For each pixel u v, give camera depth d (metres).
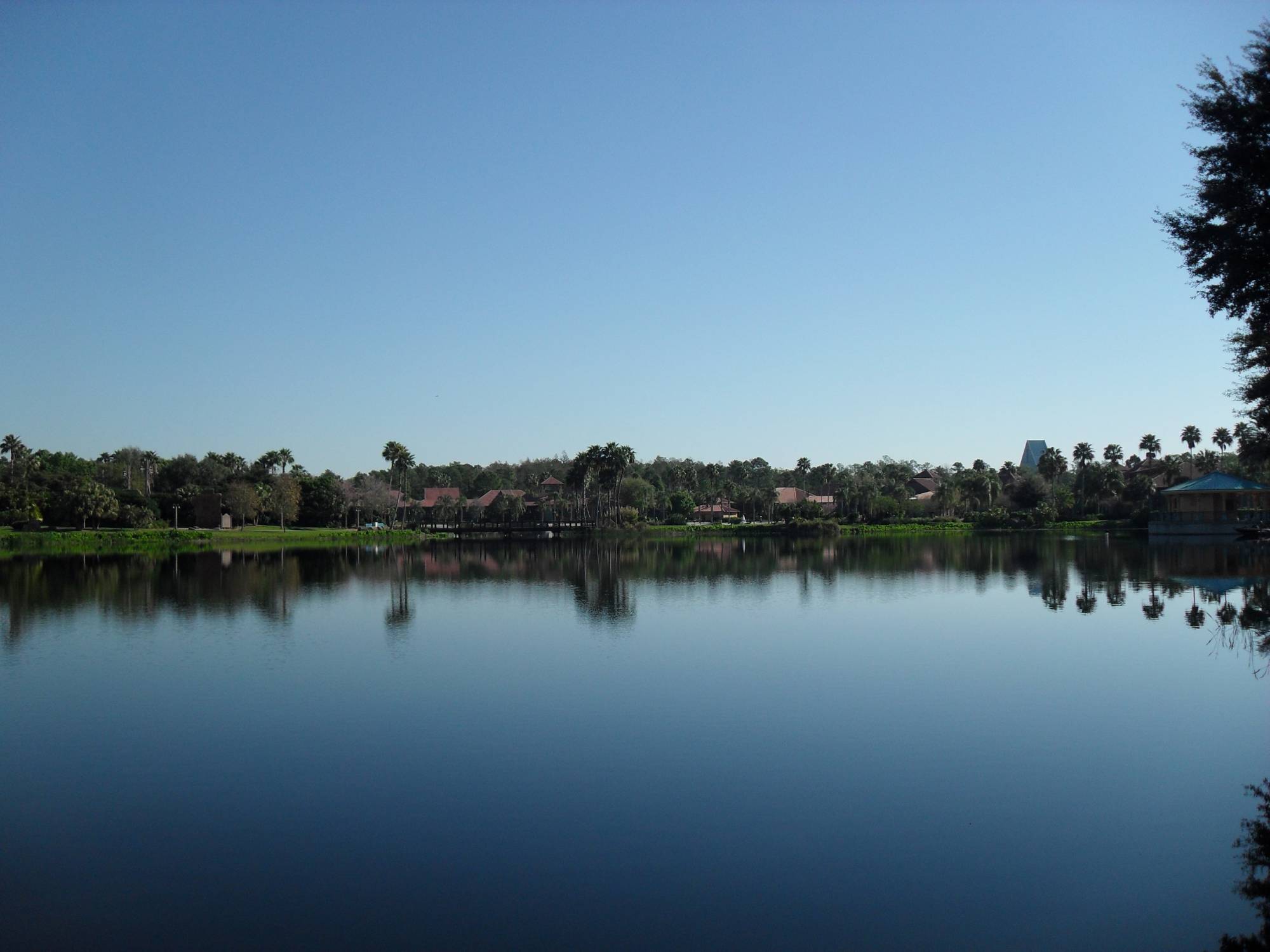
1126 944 11.00
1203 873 12.92
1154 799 15.91
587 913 11.98
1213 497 107.06
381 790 16.95
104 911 12.28
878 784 16.86
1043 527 128.88
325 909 12.23
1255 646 30.22
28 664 29.39
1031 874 12.96
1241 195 20.11
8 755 19.31
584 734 20.53
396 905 12.30
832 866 13.31
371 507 134.38
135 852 14.20
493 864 13.56
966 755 18.61
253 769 18.30
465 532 131.38
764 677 26.41
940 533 125.62
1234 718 21.20
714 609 42.28
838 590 50.12
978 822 14.94
